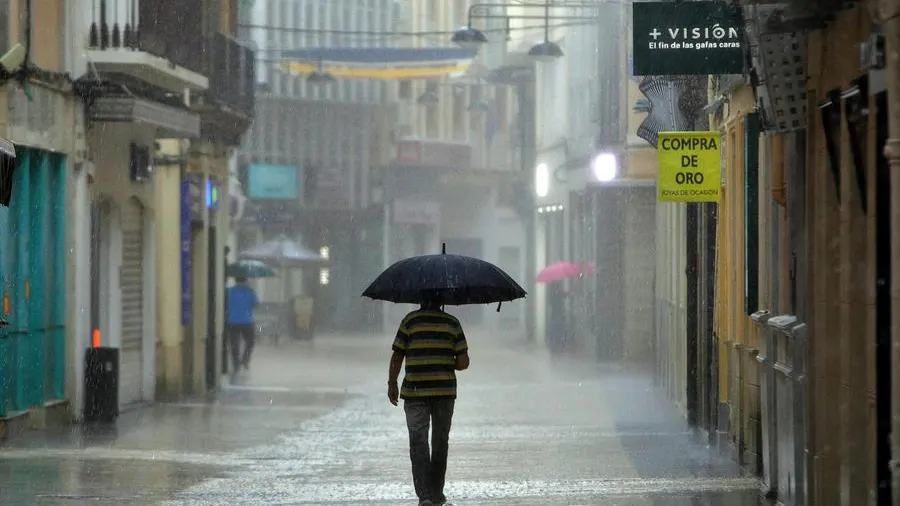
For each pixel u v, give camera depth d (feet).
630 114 384.06
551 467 162.81
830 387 117.80
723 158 193.67
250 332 368.48
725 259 190.08
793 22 115.55
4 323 165.07
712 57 152.05
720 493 138.82
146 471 156.97
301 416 243.81
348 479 150.61
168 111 249.14
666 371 291.79
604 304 395.75
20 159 206.49
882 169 101.81
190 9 263.49
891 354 98.07
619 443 195.00
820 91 119.75
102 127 244.83
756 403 154.81
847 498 111.65
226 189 344.49
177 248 283.38
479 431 214.28
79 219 227.20
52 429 212.02
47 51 215.10
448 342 127.95
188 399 284.82
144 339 270.26
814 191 122.52
